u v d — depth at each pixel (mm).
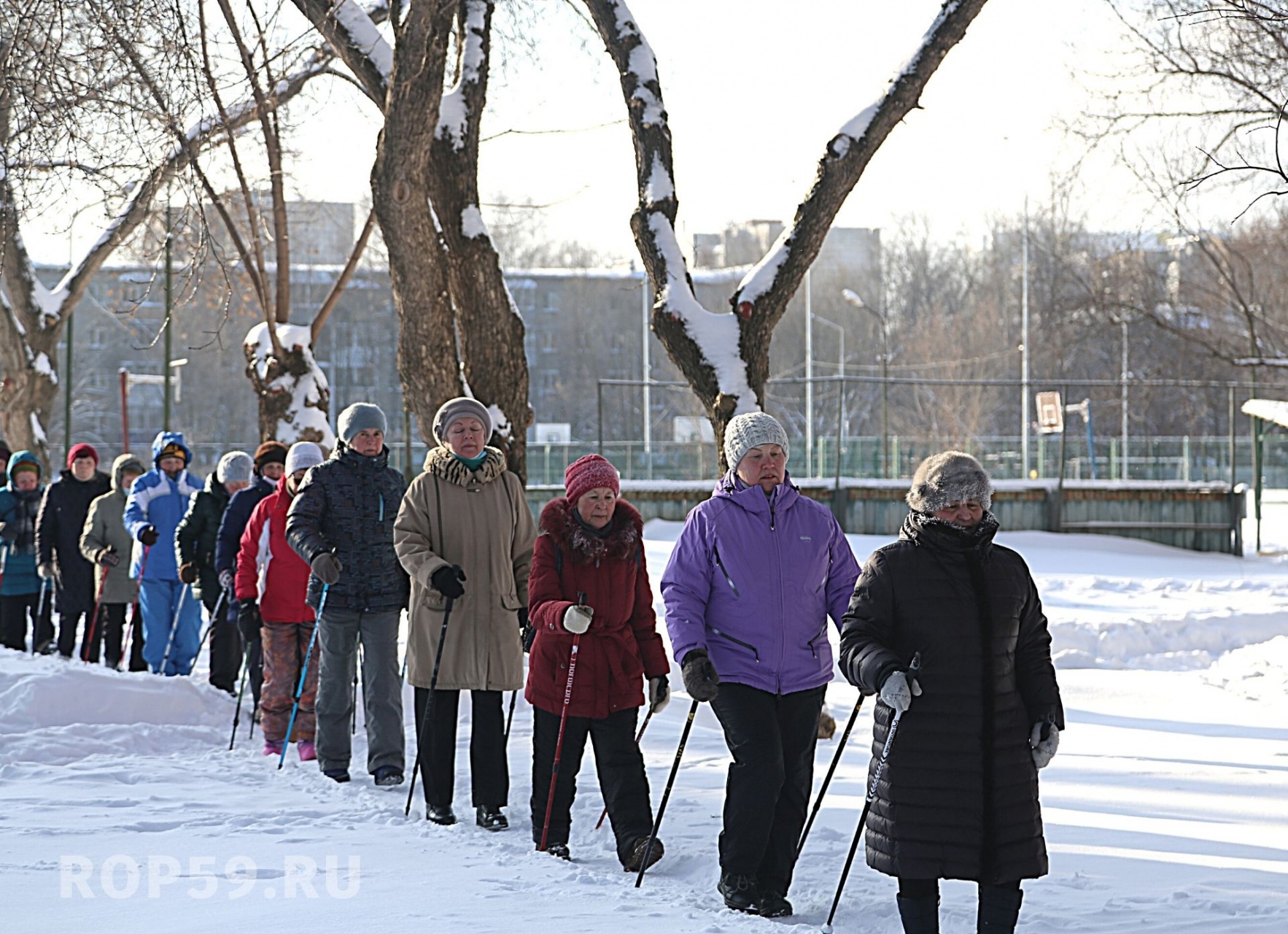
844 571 14188
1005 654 11305
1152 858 14906
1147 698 28266
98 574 31188
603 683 15656
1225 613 39844
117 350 171250
